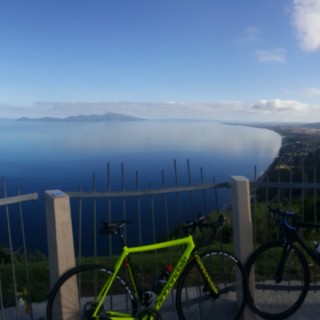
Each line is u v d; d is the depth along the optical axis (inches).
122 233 130.6
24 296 179.5
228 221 254.4
